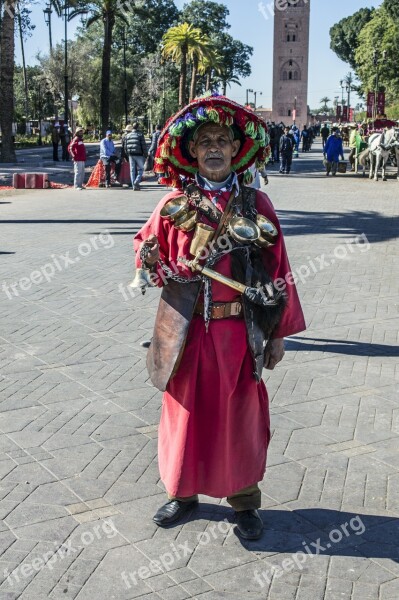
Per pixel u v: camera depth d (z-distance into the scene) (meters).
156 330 3.17
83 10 37.50
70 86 64.00
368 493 3.74
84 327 6.63
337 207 15.76
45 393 5.03
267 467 4.00
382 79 75.44
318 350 6.05
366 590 2.99
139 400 4.93
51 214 14.54
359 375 5.47
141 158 19.55
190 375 3.12
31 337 6.31
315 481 3.86
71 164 28.80
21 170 24.95
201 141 3.12
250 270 3.11
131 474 3.91
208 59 59.12
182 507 3.47
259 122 3.17
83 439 4.32
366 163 24.52
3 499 3.64
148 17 39.41
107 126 36.81
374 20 78.75
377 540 3.34
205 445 3.18
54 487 3.77
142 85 76.00
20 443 4.26
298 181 22.31
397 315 7.14
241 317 3.16
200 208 3.11
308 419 4.65
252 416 3.20
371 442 4.33
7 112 26.98
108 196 18.08
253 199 3.20
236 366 3.12
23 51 60.62
